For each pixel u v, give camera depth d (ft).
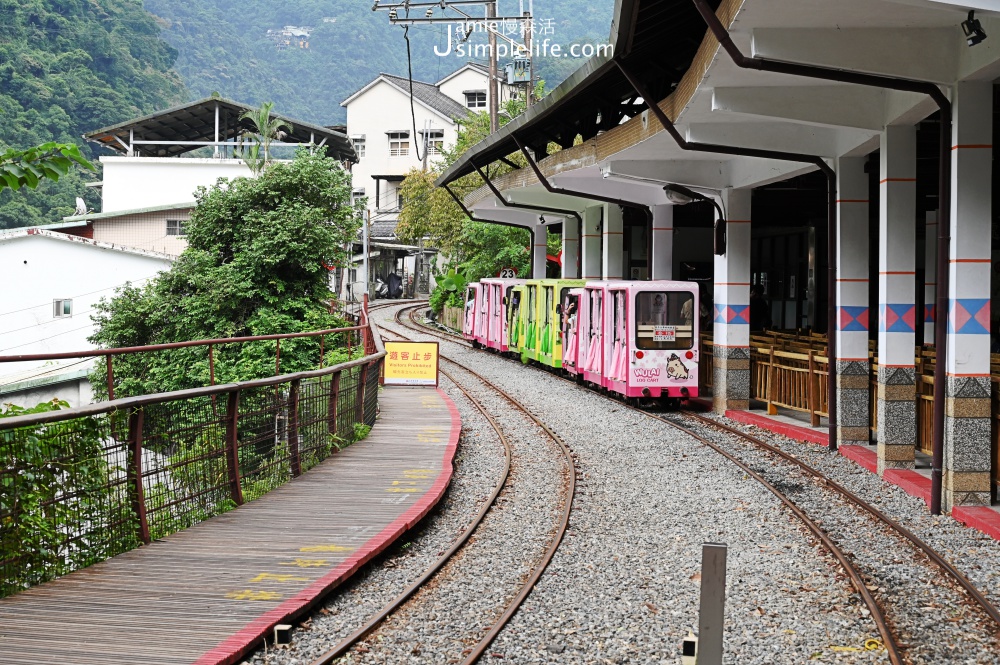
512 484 40.50
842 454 45.68
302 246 78.74
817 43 32.09
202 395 29.25
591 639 21.80
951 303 33.47
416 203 169.27
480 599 24.94
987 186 32.83
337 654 20.36
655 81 62.49
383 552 28.84
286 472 37.42
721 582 16.19
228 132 146.61
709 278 104.22
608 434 52.95
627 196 74.18
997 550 28.71
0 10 209.36
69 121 192.54
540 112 65.57
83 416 23.67
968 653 20.67
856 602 24.07
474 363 97.66
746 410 59.77
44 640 19.15
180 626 20.20
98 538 25.29
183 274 79.66
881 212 40.32
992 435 34.19
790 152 46.75
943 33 32.45
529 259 134.31
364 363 48.37
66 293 106.32
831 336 46.78
